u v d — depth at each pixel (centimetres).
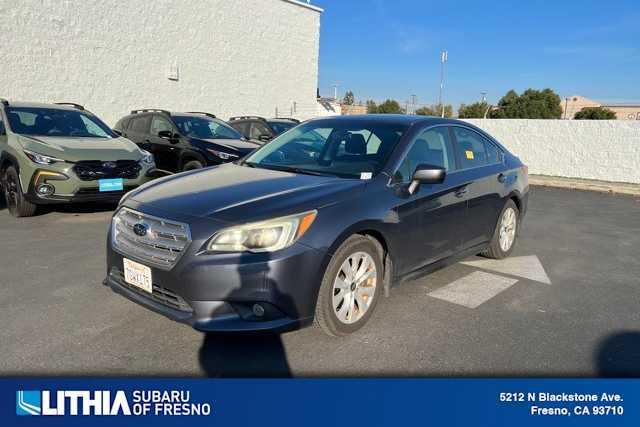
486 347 352
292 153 455
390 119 464
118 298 416
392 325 381
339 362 326
